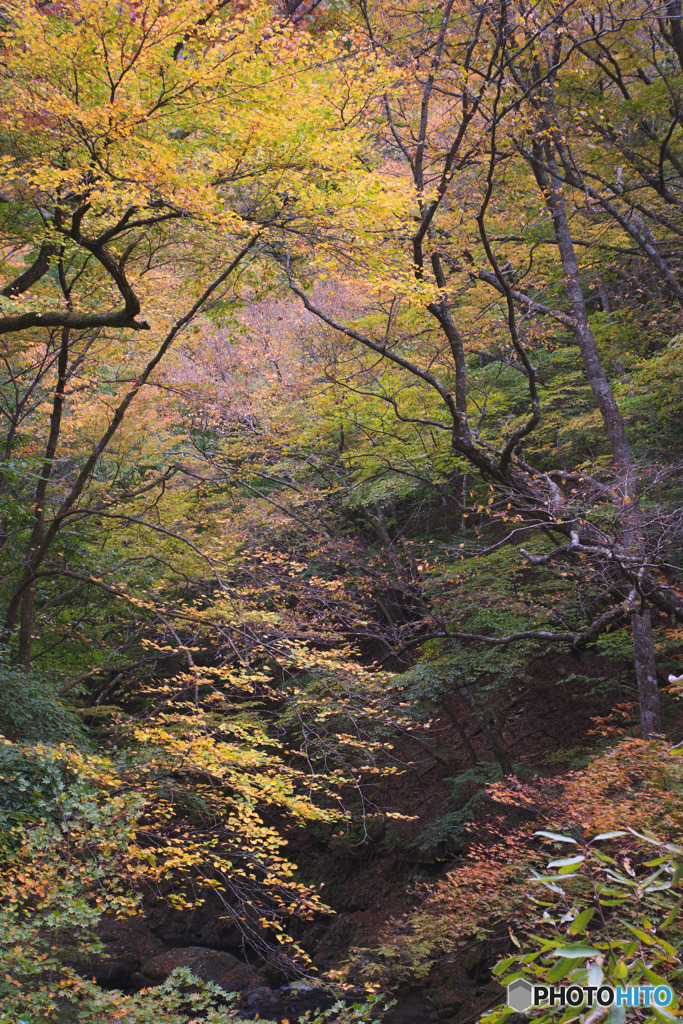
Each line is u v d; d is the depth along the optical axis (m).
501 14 7.79
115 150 6.34
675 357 10.88
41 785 7.02
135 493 10.91
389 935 9.57
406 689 12.18
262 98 6.40
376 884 13.59
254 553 10.71
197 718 6.92
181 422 13.18
